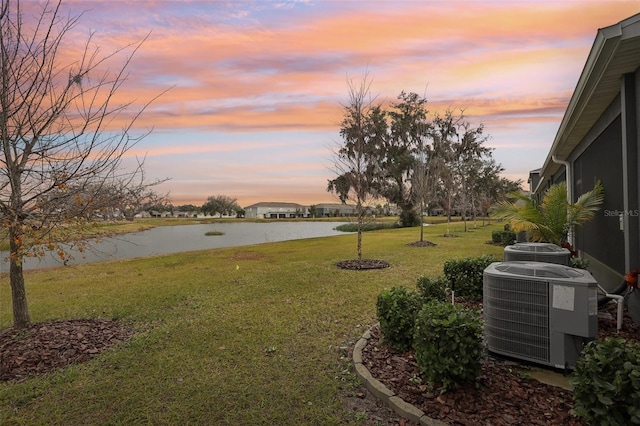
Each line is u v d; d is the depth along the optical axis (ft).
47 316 18.25
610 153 19.06
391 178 101.71
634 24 10.94
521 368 10.40
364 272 27.76
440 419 8.11
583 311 9.57
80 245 13.94
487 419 8.00
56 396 9.88
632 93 13.91
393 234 74.08
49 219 12.34
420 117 97.14
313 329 14.96
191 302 20.08
